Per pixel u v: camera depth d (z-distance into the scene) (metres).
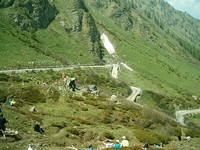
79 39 185.38
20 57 116.06
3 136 28.69
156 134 57.81
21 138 31.47
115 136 48.03
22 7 157.25
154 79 183.88
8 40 124.88
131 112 78.81
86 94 86.81
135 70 189.00
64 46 163.38
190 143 61.50
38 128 37.62
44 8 176.38
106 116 65.00
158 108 132.12
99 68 156.88
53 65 126.31
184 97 165.00
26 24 151.75
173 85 186.25
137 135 52.06
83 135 43.78
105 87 124.62
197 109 150.00
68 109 62.72
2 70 95.69
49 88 73.38
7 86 65.38
